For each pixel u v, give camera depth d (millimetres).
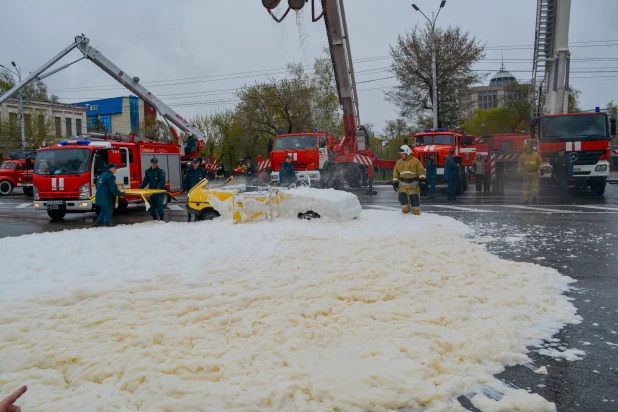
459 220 12672
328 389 3379
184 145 26625
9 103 56125
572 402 3516
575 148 19172
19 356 3848
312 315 4879
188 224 11414
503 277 6566
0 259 7570
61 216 16750
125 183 18281
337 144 23750
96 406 3098
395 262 7152
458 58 40938
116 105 86812
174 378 3480
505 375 3912
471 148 26031
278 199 11594
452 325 4680
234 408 3141
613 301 5766
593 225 11594
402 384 3469
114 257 7578
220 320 4668
